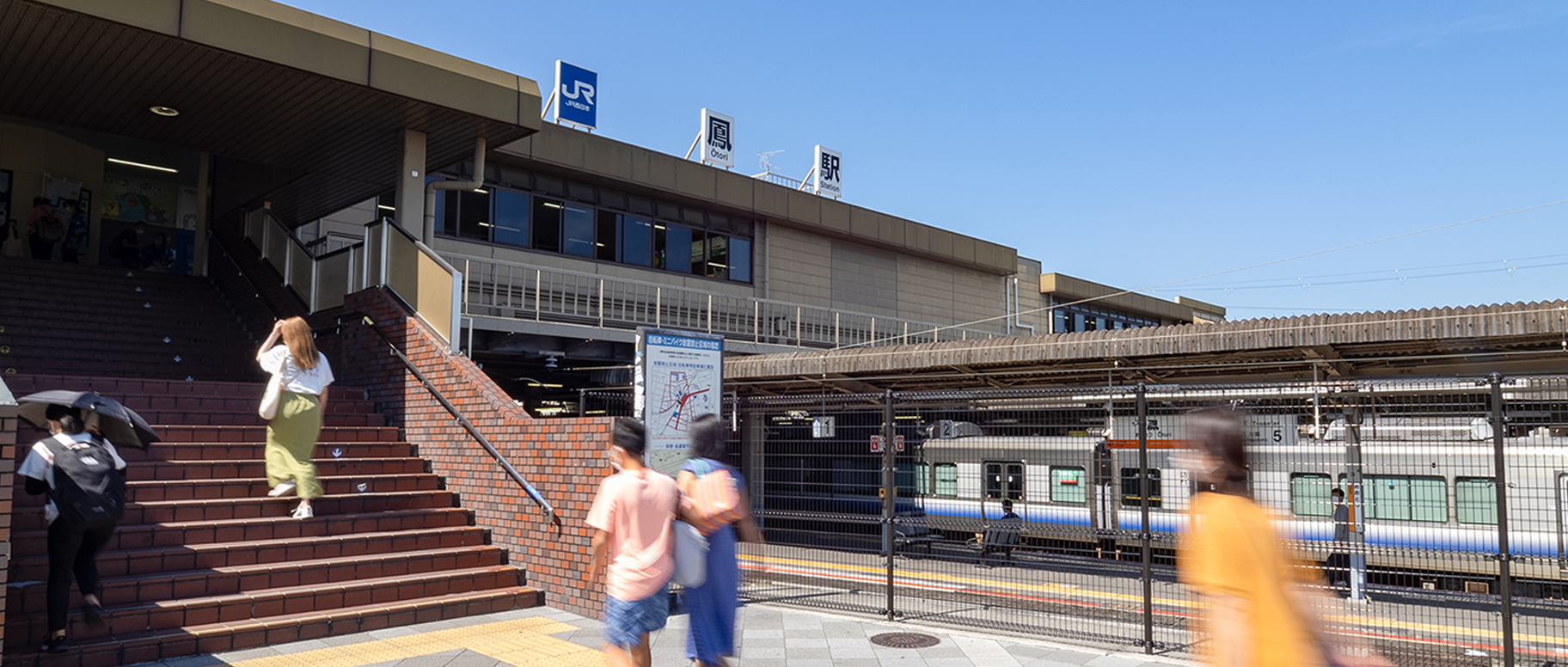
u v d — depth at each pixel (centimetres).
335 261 1342
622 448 558
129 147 1936
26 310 1298
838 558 1368
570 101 2350
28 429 815
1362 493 1138
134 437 721
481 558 950
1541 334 1063
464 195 2064
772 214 2616
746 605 980
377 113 1311
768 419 1245
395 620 830
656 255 2408
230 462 911
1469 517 1202
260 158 1513
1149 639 773
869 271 2914
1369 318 1155
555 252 2211
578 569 891
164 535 797
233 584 787
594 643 778
